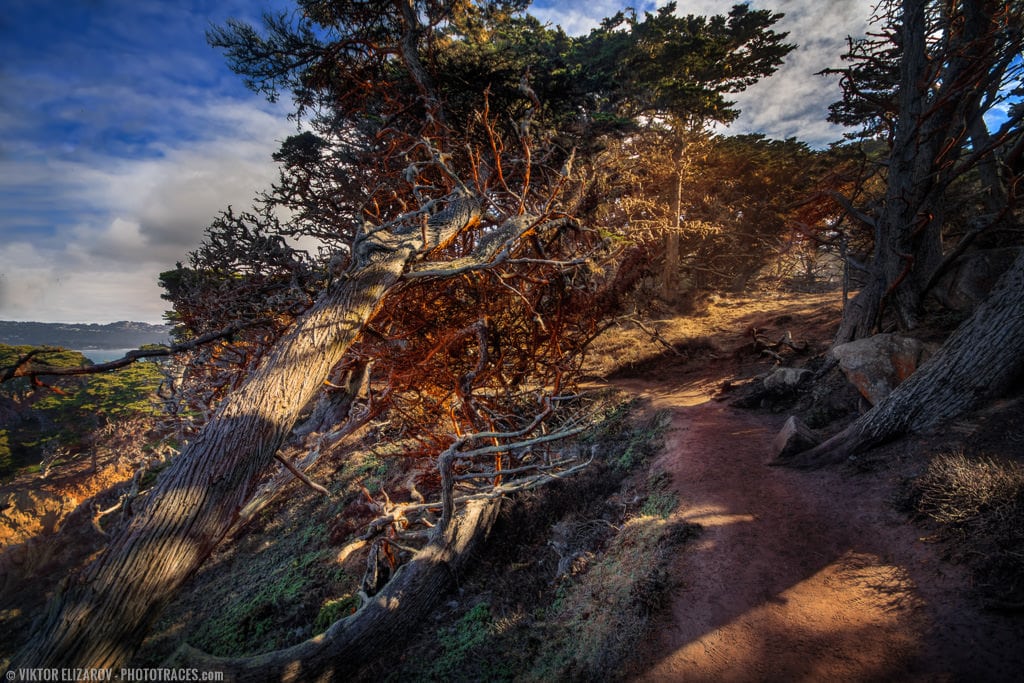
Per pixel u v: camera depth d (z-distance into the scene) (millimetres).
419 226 8758
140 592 3533
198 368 11461
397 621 7887
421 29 13930
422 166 13023
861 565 5926
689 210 30219
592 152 16141
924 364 8664
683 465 9789
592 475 10969
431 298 11047
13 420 63562
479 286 11500
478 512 9984
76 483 38188
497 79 13914
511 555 9625
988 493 5797
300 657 6660
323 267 10641
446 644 7664
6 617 14273
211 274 11211
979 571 5125
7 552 17219
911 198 13203
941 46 12945
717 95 24250
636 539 7672
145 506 3988
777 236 30906
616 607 6352
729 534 7016
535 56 15320
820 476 8414
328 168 15016
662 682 5004
